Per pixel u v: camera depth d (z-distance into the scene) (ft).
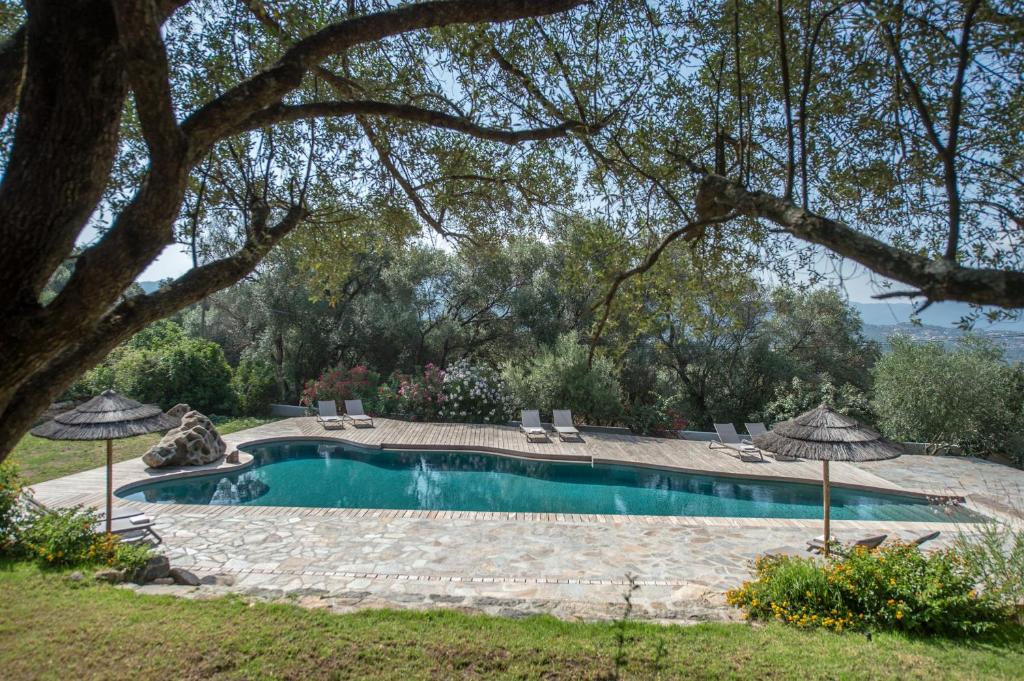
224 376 62.49
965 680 13.92
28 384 7.32
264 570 22.86
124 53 6.34
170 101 6.49
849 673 14.08
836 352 67.87
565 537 27.89
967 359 50.67
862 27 9.91
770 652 15.14
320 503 37.88
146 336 70.23
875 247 5.59
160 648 13.87
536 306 70.74
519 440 52.06
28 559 20.11
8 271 6.28
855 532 29.60
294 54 8.59
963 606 17.76
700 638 15.85
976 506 35.60
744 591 19.63
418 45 15.75
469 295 73.05
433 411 62.13
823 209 12.68
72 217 6.54
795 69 11.93
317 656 13.85
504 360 73.10
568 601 19.24
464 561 24.41
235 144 15.23
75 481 35.94
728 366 66.33
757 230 13.12
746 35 12.18
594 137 14.01
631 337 14.14
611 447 50.55
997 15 7.38
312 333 71.05
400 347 73.41
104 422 23.39
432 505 38.11
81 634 14.47
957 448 50.52
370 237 20.54
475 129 11.43
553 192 17.61
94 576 18.78
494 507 38.01
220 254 18.60
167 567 20.77
